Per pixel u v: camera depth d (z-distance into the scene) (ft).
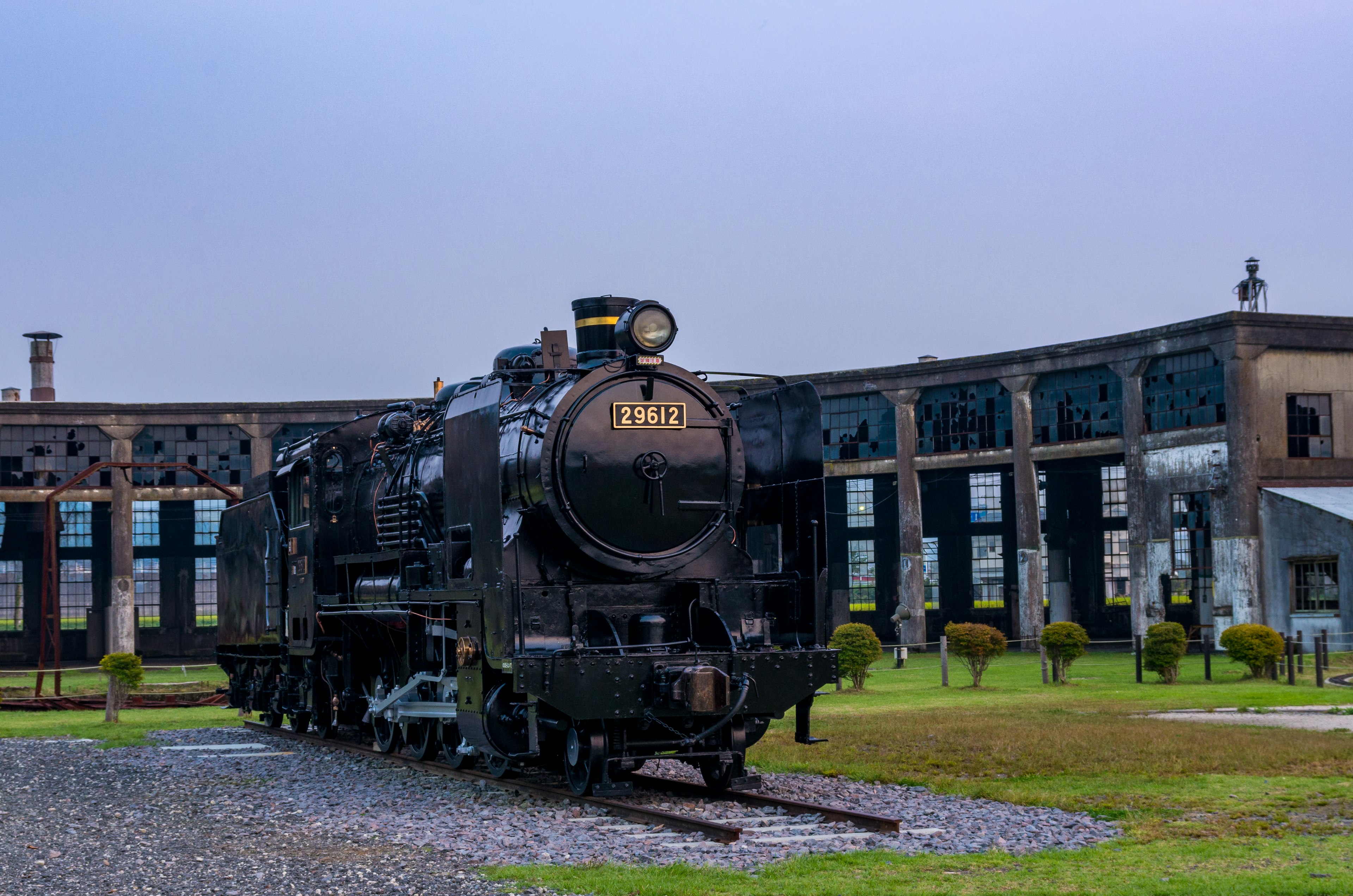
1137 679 80.33
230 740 57.26
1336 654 91.25
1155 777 36.94
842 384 131.75
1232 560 103.71
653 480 37.52
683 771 41.52
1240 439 103.14
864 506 159.74
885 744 46.06
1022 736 46.91
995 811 31.89
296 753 50.11
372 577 48.16
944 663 80.43
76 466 136.26
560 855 27.09
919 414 129.49
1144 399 113.70
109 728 64.75
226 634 69.82
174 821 32.73
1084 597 146.00
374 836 29.86
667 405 38.17
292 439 140.05
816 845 27.78
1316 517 98.73
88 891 24.13
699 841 28.50
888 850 27.14
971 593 154.20
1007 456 122.72
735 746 35.88
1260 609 102.58
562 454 36.37
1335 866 24.90
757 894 23.09
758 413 43.27
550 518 36.14
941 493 155.84
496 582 35.40
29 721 71.00
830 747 45.80
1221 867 25.03
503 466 38.58
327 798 36.63
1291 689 72.54
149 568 161.99
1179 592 113.80
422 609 43.14
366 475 52.39
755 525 43.01
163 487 137.90
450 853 27.68
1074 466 144.25
